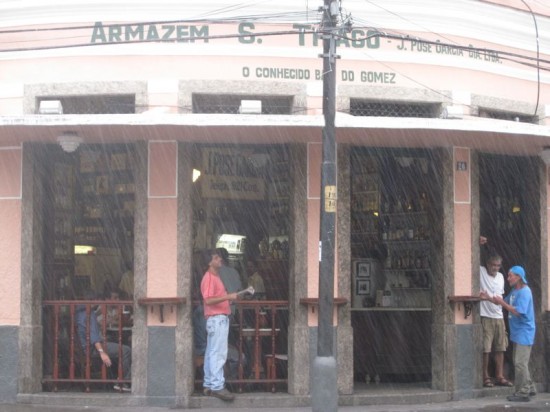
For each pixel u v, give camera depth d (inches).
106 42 419.8
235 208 462.3
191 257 422.9
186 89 423.5
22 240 424.8
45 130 394.6
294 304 422.0
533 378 476.1
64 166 464.4
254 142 434.3
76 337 436.1
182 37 424.8
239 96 432.1
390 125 384.2
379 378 470.9
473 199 454.3
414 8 448.5
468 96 455.5
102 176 468.4
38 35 434.0
